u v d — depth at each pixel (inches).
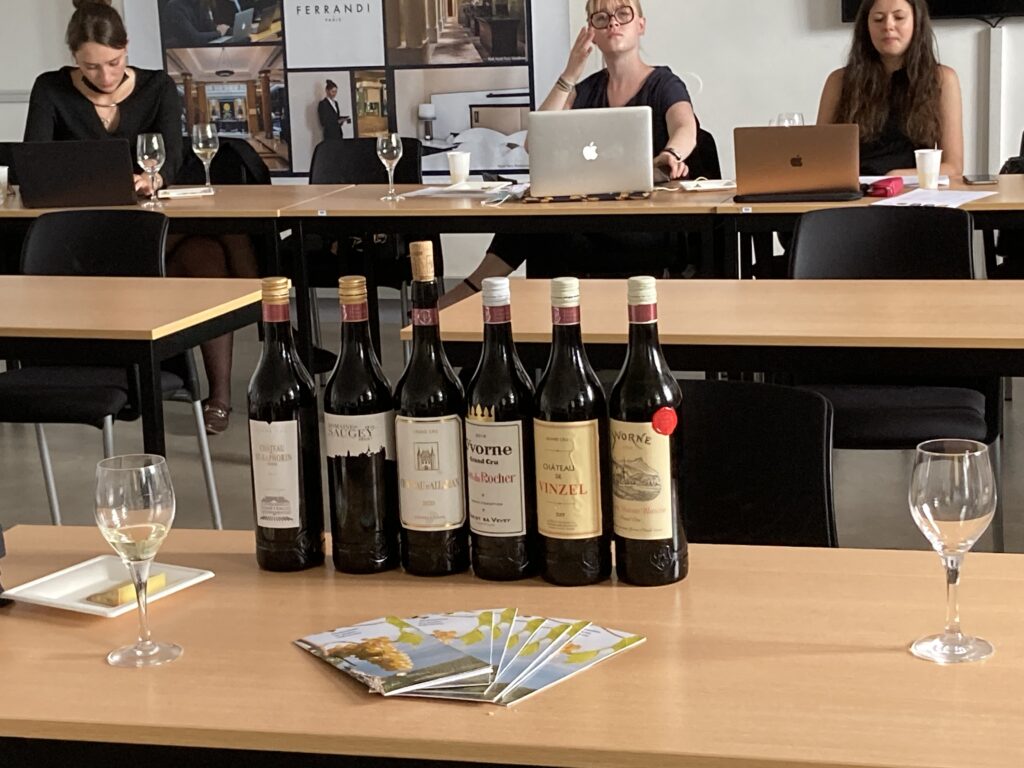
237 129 290.5
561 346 53.6
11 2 291.4
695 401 84.0
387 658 47.6
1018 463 169.2
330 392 56.2
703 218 163.8
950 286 119.2
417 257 54.3
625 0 192.2
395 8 279.9
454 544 56.1
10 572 59.7
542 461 54.1
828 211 133.1
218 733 43.6
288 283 57.1
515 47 277.1
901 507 156.0
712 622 50.8
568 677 46.1
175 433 191.8
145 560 49.9
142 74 208.7
